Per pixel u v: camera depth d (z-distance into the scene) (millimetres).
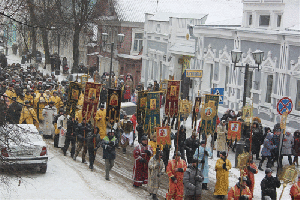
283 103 17141
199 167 16375
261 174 18875
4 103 12883
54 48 65938
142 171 16219
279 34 24375
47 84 32469
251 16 27781
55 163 18281
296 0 26172
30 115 22562
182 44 34750
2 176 13031
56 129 21359
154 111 18375
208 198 15531
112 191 15180
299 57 23562
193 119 23078
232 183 17406
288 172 14531
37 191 14445
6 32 16094
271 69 25469
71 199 13883
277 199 16094
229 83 29047
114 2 48750
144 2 49281
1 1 14094
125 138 21062
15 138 13477
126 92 34688
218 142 20922
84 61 58312
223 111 29344
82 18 43531
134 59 45812
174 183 14336
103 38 33969
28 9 15703
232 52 22516
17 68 41594
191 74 25281
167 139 16031
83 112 18578
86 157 20391
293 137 19812
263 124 26047
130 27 47594
